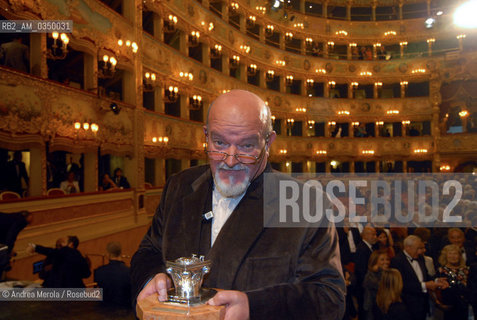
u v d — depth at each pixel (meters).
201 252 1.43
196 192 1.55
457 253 4.29
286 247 1.33
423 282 4.13
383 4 30.53
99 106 11.08
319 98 28.89
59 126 9.49
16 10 8.20
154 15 16.08
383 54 30.38
